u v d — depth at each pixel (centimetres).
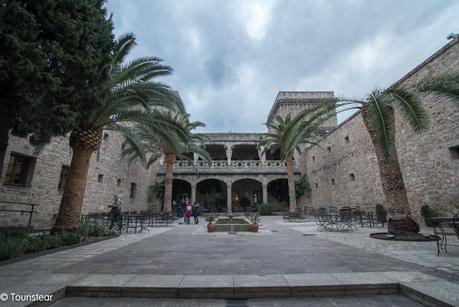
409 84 1237
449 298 320
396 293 382
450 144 1048
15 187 1025
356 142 1825
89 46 627
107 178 1780
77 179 905
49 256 611
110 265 515
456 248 668
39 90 552
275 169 2820
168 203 2006
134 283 394
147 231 1221
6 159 995
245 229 1204
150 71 1020
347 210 1244
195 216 1739
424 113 795
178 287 378
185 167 2825
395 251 638
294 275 432
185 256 603
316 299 367
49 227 1186
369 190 1658
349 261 534
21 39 494
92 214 1369
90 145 942
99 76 677
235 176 2753
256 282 396
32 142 780
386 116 814
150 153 2550
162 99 1040
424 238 808
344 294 378
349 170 1911
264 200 2725
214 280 407
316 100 3297
